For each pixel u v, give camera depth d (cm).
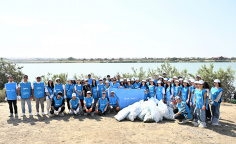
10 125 774
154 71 1667
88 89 994
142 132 695
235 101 1402
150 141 610
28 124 790
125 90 1020
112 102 1014
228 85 1478
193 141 610
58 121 838
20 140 620
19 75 2177
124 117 862
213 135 662
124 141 611
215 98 766
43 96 932
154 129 729
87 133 686
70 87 970
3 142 602
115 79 1090
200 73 1595
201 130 716
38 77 921
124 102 1012
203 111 755
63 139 629
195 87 835
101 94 1036
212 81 1488
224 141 609
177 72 1606
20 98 891
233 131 702
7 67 2127
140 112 866
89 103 941
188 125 780
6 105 1202
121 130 719
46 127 753
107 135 665
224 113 996
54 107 912
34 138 638
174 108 862
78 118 891
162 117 866
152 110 844
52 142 604
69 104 967
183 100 872
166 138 636
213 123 782
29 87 914
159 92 973
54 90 940
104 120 859
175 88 913
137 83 1079
